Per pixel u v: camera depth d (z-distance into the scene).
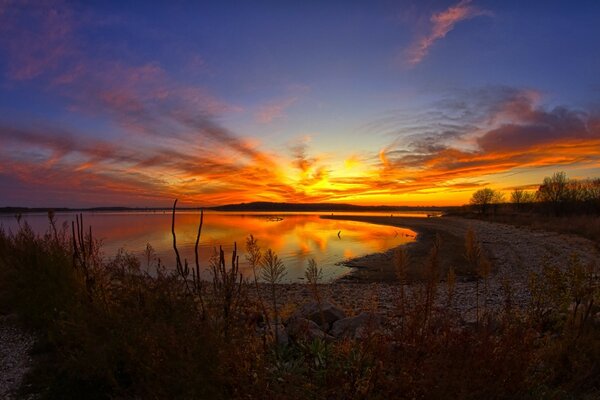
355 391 3.29
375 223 88.94
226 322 3.96
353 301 11.99
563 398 3.74
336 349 4.21
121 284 5.88
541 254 25.97
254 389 3.25
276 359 4.12
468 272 21.09
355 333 5.66
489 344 3.48
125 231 57.56
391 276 21.69
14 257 9.55
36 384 4.93
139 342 4.05
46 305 6.56
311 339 4.97
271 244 41.31
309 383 3.44
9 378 5.27
